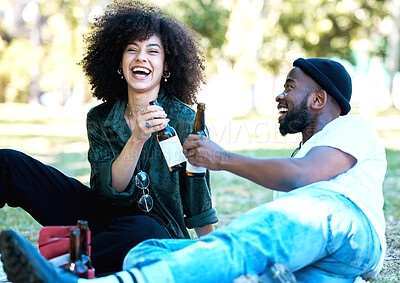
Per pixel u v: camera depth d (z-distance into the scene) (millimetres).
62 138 16234
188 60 3510
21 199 3031
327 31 24656
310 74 2928
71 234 2422
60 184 3121
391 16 25891
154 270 2225
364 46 26438
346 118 2842
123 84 3459
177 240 2723
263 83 43031
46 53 35969
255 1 21188
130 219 2859
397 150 13523
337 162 2666
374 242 2627
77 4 30312
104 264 2746
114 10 3541
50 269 2115
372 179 2738
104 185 3031
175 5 21109
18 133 17406
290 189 2658
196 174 2992
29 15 36594
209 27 21109
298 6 24328
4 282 3113
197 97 3721
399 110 28484
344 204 2553
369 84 24141
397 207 6367
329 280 2613
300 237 2406
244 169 2680
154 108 2912
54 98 43031
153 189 3188
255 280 2201
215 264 2258
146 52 3283
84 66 3631
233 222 2441
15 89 36688
